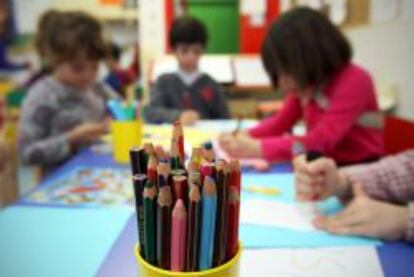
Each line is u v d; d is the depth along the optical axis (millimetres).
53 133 1315
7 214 706
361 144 1008
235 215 385
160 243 375
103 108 1476
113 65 2199
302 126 1287
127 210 718
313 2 2205
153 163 373
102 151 1104
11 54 2504
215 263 384
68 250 582
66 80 1357
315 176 732
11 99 2199
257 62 2266
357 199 688
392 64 1823
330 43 955
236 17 2533
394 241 611
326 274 522
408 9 1696
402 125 1058
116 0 2543
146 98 2117
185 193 364
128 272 523
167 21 2449
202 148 404
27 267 539
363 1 1967
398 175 742
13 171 1610
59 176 902
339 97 979
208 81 1770
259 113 2125
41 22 1410
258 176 905
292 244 599
